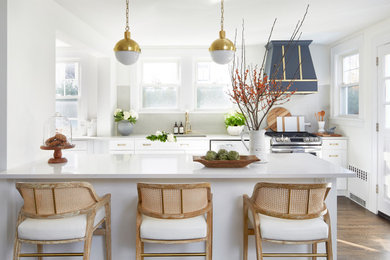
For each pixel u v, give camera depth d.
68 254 2.14
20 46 2.60
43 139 2.86
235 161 2.48
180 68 5.55
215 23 3.94
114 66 5.34
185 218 2.04
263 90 2.70
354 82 4.86
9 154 2.49
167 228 2.05
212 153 2.58
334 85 5.28
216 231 2.57
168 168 2.52
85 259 2.06
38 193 2.02
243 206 2.42
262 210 2.09
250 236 2.56
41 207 2.05
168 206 2.04
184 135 5.03
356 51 4.77
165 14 3.56
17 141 2.59
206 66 5.63
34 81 2.81
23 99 2.66
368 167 4.33
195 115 5.56
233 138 4.96
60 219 2.11
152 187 2.00
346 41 4.83
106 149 5.13
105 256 2.57
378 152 4.11
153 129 5.58
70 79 5.28
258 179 2.56
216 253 2.58
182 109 5.55
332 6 3.33
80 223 2.07
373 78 4.15
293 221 2.10
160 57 5.55
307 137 4.76
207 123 5.58
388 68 3.89
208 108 5.64
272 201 2.06
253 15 3.61
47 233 2.03
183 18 3.71
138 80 5.58
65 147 2.78
